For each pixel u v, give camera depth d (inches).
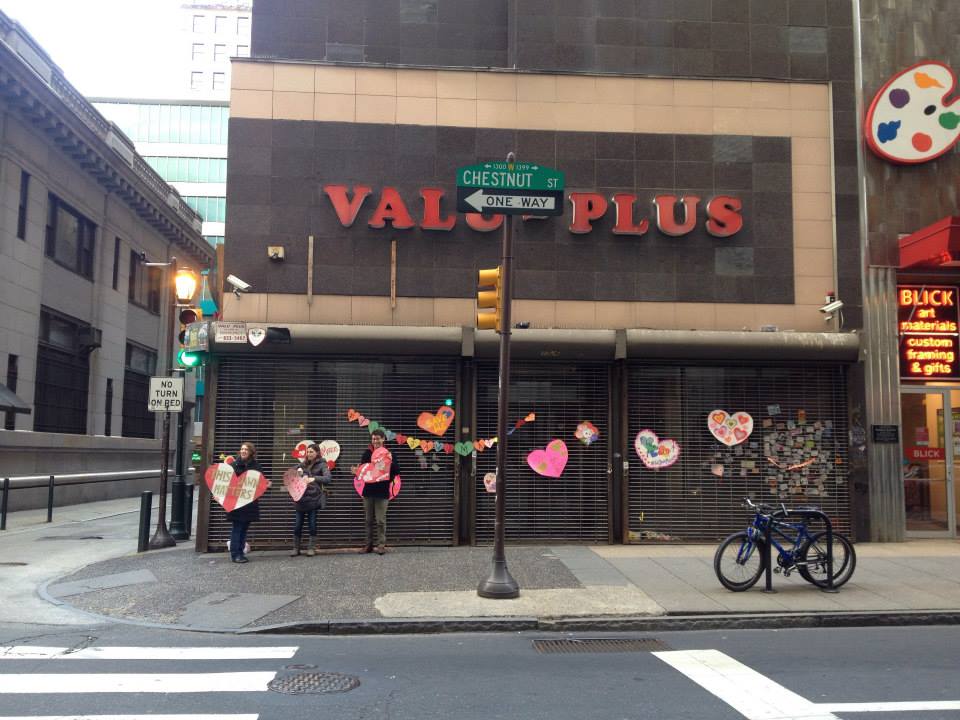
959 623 331.9
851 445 511.5
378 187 511.2
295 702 217.5
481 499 493.4
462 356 491.8
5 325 814.5
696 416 506.6
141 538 496.4
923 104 529.0
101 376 1059.3
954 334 546.9
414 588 369.7
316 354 488.1
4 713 206.7
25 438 836.0
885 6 542.9
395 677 244.4
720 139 529.3
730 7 541.0
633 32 534.9
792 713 207.8
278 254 497.4
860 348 517.0
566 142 521.7
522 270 511.5
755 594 361.4
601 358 496.7
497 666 259.1
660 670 253.9
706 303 518.0
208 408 485.4
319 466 462.6
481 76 522.0
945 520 531.8
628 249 518.0
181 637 301.7
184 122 2691.9
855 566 394.9
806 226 528.1
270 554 462.9
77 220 1011.9
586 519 495.5
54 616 336.2
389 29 538.3
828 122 537.0
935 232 487.2
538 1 532.7
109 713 207.2
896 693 226.5
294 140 509.0
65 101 945.5
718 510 500.1
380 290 504.7
